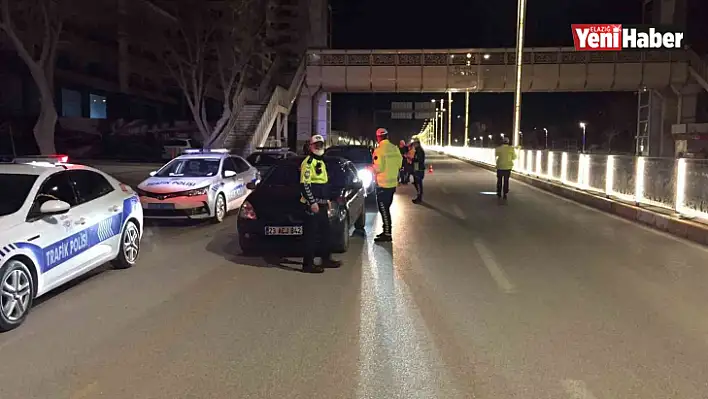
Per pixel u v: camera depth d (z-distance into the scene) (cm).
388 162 1070
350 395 435
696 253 979
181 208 1255
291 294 716
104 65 5909
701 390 445
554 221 1358
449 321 611
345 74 4262
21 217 633
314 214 833
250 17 3750
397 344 542
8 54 4578
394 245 1050
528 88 4203
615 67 4069
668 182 1298
